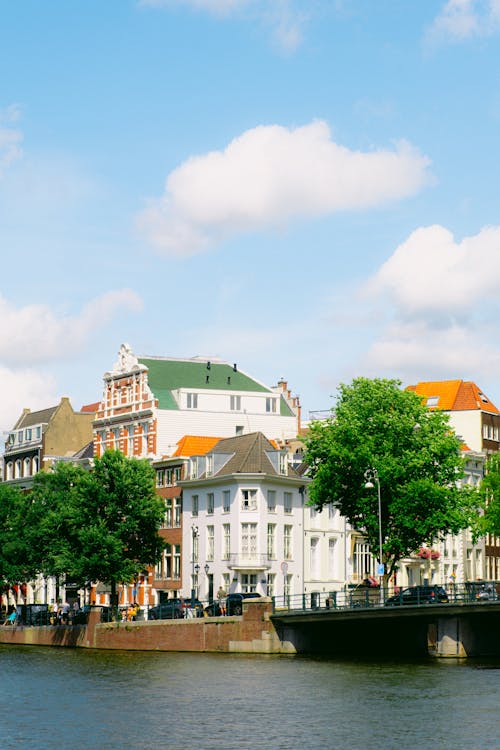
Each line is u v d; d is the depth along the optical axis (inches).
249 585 4404.5
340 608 3440.0
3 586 4451.3
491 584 3590.1
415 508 3789.4
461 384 5748.0
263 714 2202.3
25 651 3720.5
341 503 3969.0
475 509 4532.5
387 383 3937.0
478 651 3405.5
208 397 5246.1
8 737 2001.7
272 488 4505.4
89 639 3850.9
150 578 4869.6
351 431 3786.9
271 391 5472.4
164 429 5093.5
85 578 4101.9
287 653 3412.9
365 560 4931.1
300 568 4613.7
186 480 4697.3
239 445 4643.2
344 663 3112.7
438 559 5182.1
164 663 3132.4
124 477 4126.5
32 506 4468.5
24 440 6181.1
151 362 5324.8
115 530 4124.0
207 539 4584.2
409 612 3253.0
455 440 3890.3
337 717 2159.2
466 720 2118.6
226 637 3457.2
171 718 2175.2
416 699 2373.3
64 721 2161.7
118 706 2332.7
